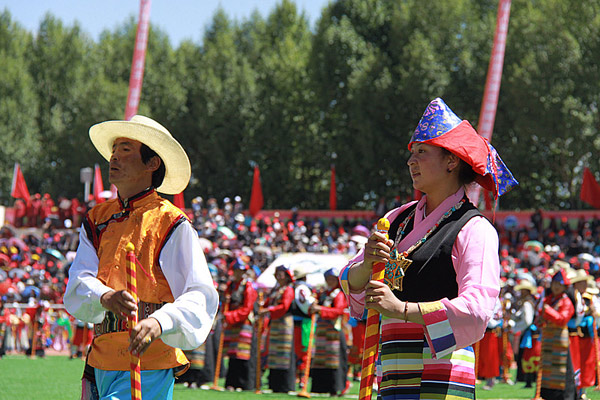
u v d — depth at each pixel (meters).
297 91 59.81
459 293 4.09
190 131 62.41
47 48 74.81
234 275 16.27
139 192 5.22
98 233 5.16
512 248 41.06
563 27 47.50
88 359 5.09
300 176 60.03
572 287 13.98
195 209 48.78
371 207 56.78
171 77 64.56
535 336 17.64
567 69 46.41
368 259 4.28
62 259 40.12
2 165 67.00
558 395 13.77
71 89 72.31
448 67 50.44
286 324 15.59
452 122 4.45
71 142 66.94
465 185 4.47
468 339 3.96
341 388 15.44
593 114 46.88
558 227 43.84
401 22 52.66
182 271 4.96
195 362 16.34
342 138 54.50
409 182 52.78
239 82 61.91
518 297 19.64
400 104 50.44
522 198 53.03
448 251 4.21
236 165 61.91
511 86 47.16
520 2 50.97
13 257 39.47
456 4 52.34
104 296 4.70
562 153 48.56
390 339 4.29
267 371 21.48
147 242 4.99
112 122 5.20
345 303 15.48
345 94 54.09
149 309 4.95
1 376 17.58
